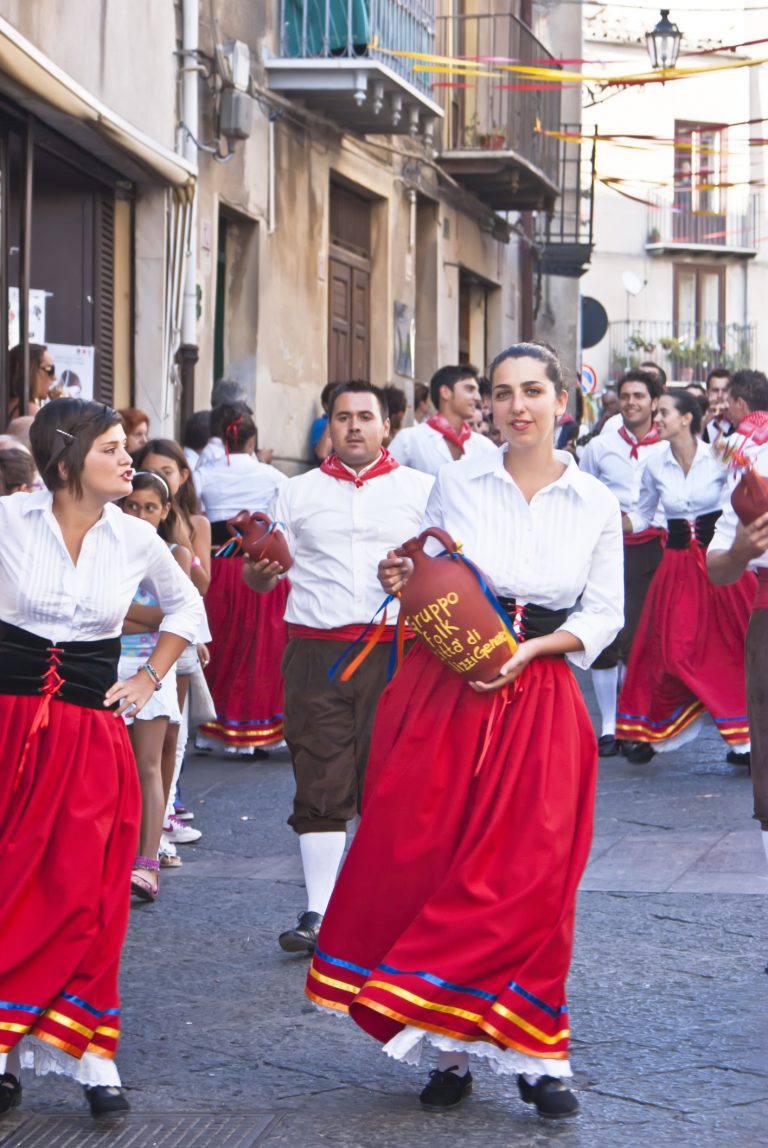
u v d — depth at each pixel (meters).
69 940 5.18
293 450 18.31
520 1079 5.30
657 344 48.00
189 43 15.27
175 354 15.26
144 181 14.70
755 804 6.74
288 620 7.41
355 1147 5.02
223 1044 6.00
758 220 48.12
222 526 12.17
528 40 24.97
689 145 29.20
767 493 6.27
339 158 19.39
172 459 9.10
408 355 21.92
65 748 5.32
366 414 7.44
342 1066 5.77
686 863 8.51
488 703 5.27
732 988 6.48
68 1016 5.16
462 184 23.73
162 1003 6.50
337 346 20.12
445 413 11.84
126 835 5.38
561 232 31.00
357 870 5.32
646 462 11.77
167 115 14.98
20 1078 5.58
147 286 14.98
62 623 5.39
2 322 12.27
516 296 27.83
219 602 12.12
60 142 13.02
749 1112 5.25
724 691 11.27
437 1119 5.24
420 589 5.22
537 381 5.42
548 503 5.45
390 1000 5.03
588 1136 5.07
